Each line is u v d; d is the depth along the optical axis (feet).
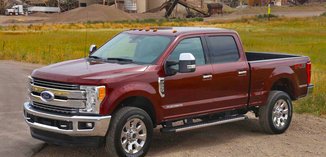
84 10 357.00
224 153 25.35
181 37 25.63
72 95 22.24
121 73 23.08
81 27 237.04
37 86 23.36
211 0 534.78
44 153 24.73
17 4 458.91
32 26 240.12
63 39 124.16
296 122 33.32
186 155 24.81
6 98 40.50
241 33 173.17
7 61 72.74
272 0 590.55
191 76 25.25
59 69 23.65
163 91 24.20
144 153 23.68
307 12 463.01
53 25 253.85
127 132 23.04
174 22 306.55
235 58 27.73
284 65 30.12
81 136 22.36
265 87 29.01
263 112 29.30
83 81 22.09
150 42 25.91
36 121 23.35
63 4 465.47
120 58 25.62
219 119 27.45
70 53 80.64
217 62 26.78
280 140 28.43
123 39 27.43
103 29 215.10
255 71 28.37
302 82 31.45
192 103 25.45
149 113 24.56
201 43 26.40
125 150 22.98
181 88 24.90
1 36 137.59
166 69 24.43
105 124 22.06
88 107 22.15
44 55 75.46
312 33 174.19
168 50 24.93
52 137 23.12
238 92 27.66
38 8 444.55
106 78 22.34
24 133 28.73
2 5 439.63
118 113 22.71
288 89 31.09
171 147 26.40
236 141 27.94
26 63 70.18
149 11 422.82
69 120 22.00
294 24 257.14
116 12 362.12
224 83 26.84
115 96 22.38
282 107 29.94
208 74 26.00
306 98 39.22
